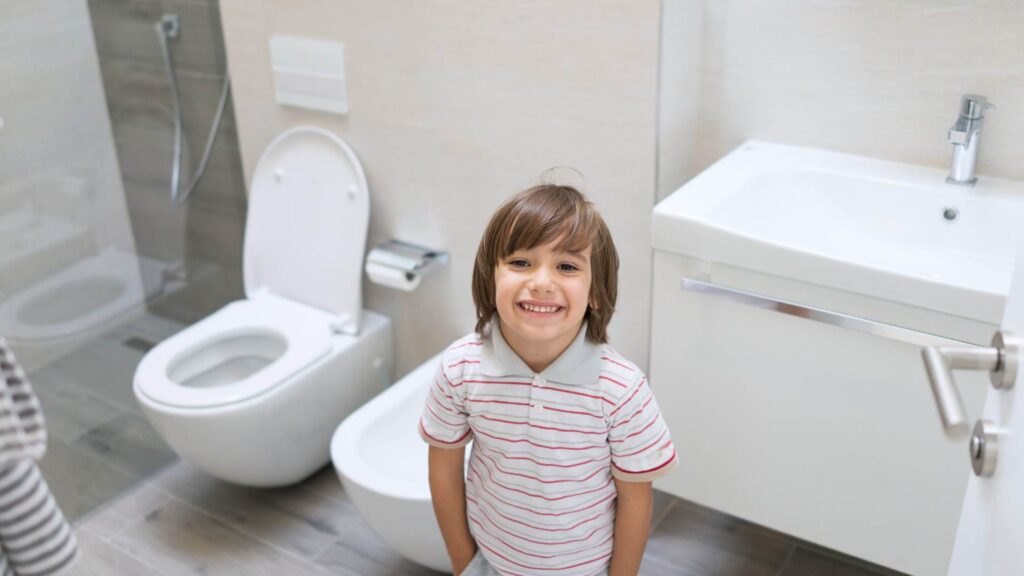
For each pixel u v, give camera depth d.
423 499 1.78
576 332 1.24
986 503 1.03
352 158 2.29
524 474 1.27
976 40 1.73
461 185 2.21
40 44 2.21
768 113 1.99
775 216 1.90
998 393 1.01
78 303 2.37
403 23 2.12
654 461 1.25
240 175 2.61
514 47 1.99
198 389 2.11
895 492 1.69
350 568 2.15
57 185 2.29
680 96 1.96
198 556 2.20
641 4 1.79
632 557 1.35
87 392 2.37
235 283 2.79
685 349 1.81
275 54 2.33
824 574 2.07
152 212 2.50
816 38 1.88
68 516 2.31
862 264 1.54
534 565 1.34
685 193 1.79
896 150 1.89
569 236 1.16
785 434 1.76
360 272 2.33
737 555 2.13
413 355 2.53
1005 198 1.73
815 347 1.66
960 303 1.48
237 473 2.20
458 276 2.33
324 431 2.31
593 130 1.96
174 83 2.48
